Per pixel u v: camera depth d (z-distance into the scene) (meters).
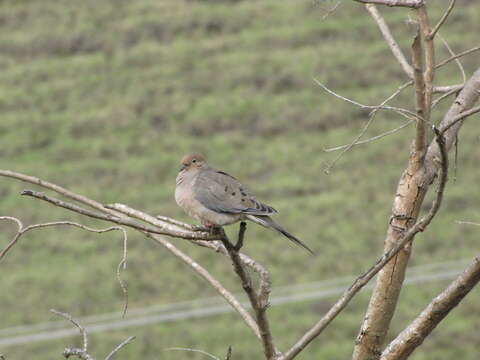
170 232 5.21
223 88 37.62
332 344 21.33
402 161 31.39
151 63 40.16
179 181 7.41
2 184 31.31
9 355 21.42
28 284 25.14
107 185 31.09
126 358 21.33
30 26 43.88
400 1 5.84
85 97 37.75
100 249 26.89
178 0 45.41
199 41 41.69
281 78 37.66
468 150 30.91
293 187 30.27
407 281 24.19
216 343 21.69
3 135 35.06
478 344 21.17
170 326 22.62
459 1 41.78
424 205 27.80
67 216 28.91
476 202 27.92
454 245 25.98
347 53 39.06
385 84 36.28
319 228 27.52
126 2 45.44
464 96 6.30
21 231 5.18
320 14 42.72
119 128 35.12
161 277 25.03
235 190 7.12
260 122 34.91
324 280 24.59
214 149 33.38
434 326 5.73
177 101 36.81
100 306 23.95
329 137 33.38
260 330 5.52
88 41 42.22
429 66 6.06
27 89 38.62
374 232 27.09
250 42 41.19
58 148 33.91
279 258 25.78
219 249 6.34
